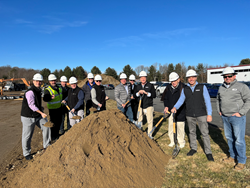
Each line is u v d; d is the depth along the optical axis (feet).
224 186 9.25
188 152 13.24
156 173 10.25
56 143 10.60
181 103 13.10
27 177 9.20
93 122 10.99
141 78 16.20
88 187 8.09
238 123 10.54
